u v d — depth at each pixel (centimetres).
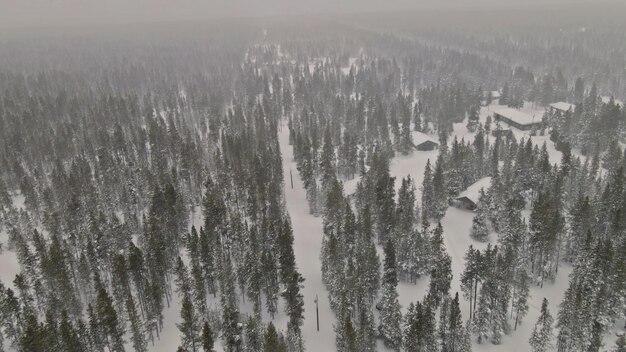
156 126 16812
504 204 11138
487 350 7506
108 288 9412
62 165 14538
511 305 8300
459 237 10988
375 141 18062
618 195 9944
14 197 14200
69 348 6494
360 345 7112
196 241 9044
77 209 11519
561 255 9881
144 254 9462
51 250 8500
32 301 8512
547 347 7050
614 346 6800
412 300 8869
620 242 8619
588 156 13975
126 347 8044
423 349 6875
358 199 11869
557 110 18888
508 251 8269
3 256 10906
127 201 12138
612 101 17862
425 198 11725
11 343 7775
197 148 16488
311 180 13388
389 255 8212
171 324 8581
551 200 10025
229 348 7194
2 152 15512
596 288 7656
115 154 16075
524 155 12975
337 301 8162
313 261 10475
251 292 8512
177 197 11306
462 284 8325
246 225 10081
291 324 7538
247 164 14462
